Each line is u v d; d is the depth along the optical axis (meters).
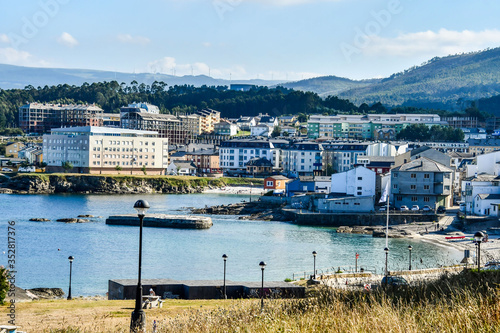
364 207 178.88
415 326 35.97
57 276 101.75
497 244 130.75
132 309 59.88
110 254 122.69
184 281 80.88
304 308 46.38
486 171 199.25
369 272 101.50
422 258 118.38
